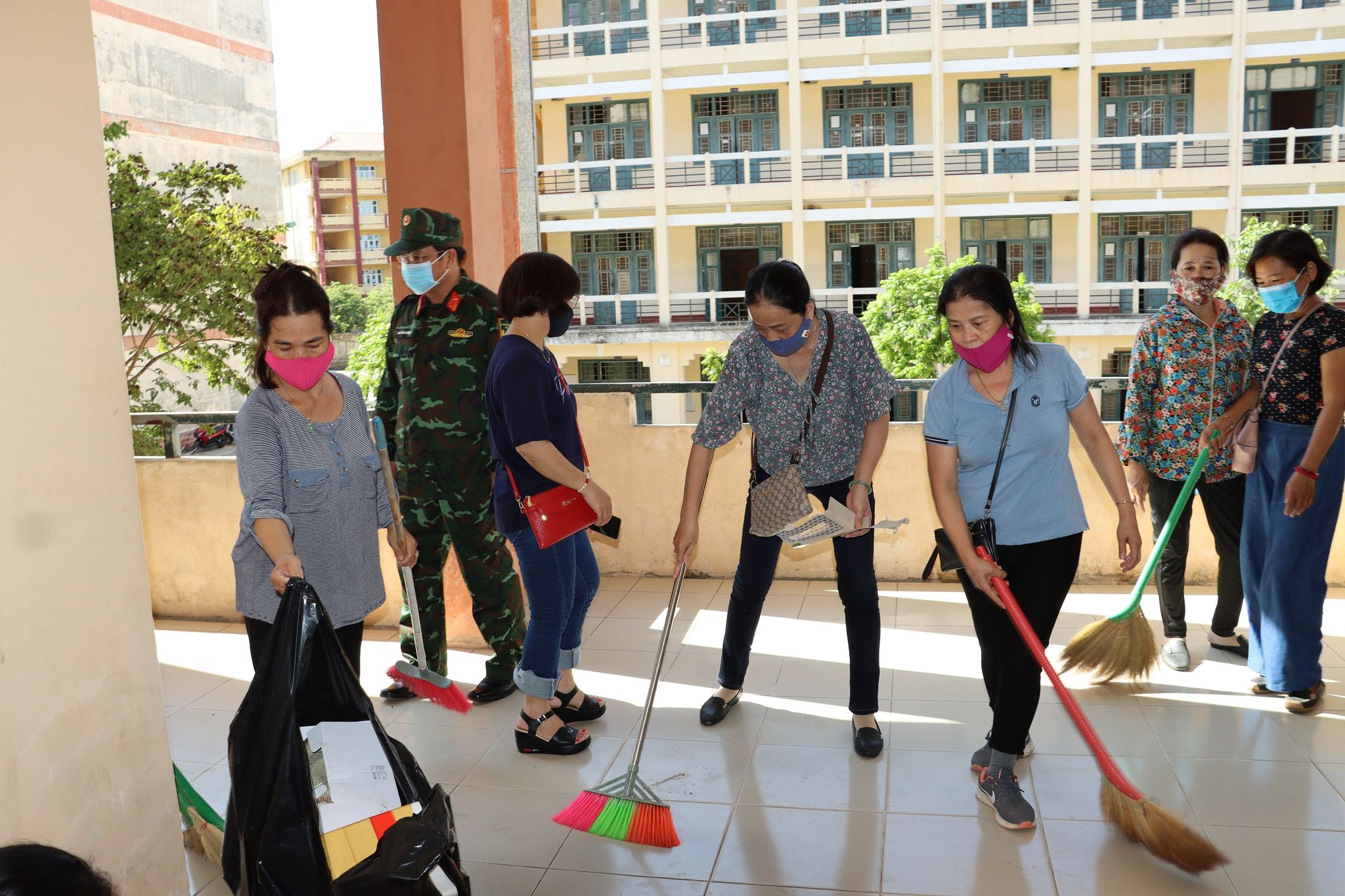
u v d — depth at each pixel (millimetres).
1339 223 22172
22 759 1641
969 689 3461
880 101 23297
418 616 2977
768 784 2852
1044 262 23219
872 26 22953
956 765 2924
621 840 2574
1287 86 22344
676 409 24203
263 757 1769
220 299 15875
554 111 24391
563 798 2816
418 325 3328
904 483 4562
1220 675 3502
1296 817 2576
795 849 2518
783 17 23266
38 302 1670
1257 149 22438
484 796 2840
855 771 2906
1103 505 4441
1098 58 22156
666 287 24031
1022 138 23078
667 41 23688
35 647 1666
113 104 23188
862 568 3006
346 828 1824
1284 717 3150
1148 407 3510
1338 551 4301
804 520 2896
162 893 1971
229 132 26312
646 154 24156
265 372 2377
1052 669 2477
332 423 2445
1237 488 3479
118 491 1849
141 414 4645
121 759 1863
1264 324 3221
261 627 2404
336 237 56531
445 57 3713
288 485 2373
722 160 23578
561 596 3016
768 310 2783
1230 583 3633
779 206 23469
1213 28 21797
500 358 2859
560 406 2953
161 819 1968
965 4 22500
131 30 23578
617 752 3080
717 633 4090
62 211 1718
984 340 2479
